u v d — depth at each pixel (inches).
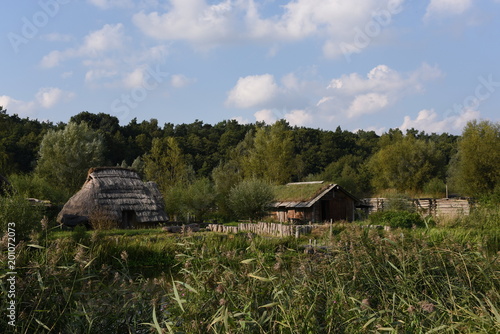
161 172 1664.6
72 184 1776.6
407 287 149.9
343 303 139.4
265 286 145.3
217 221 1295.5
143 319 141.9
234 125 3511.3
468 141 1636.3
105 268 169.8
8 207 518.3
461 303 145.1
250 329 119.7
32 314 127.7
